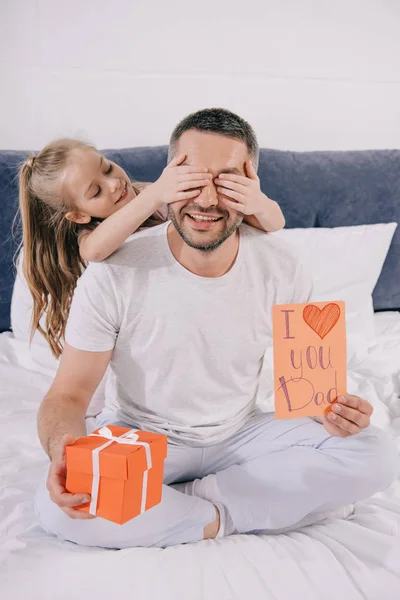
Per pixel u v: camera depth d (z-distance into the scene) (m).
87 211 1.51
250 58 2.27
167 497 1.07
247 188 1.07
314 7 2.28
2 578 0.98
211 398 1.21
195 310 1.14
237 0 2.22
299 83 2.33
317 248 2.04
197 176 1.04
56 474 0.96
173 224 1.10
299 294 1.25
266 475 1.14
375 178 2.24
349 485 1.11
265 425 1.24
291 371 1.10
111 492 0.92
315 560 1.03
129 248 1.17
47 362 1.72
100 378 1.18
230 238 1.14
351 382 1.68
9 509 1.17
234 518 1.11
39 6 2.08
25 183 1.52
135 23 2.16
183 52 2.22
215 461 1.23
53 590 0.96
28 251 1.53
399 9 2.36
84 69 2.16
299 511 1.12
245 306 1.17
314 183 2.19
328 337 1.11
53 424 1.08
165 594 0.95
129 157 2.07
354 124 2.42
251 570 1.00
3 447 1.35
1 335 1.94
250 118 2.32
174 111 2.26
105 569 0.99
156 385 1.18
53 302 1.55
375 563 1.05
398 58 2.40
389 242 2.15
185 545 1.07
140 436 0.98
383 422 1.51
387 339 2.00
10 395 1.57
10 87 2.12
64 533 1.06
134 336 1.16
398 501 1.22
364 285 2.07
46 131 2.17
